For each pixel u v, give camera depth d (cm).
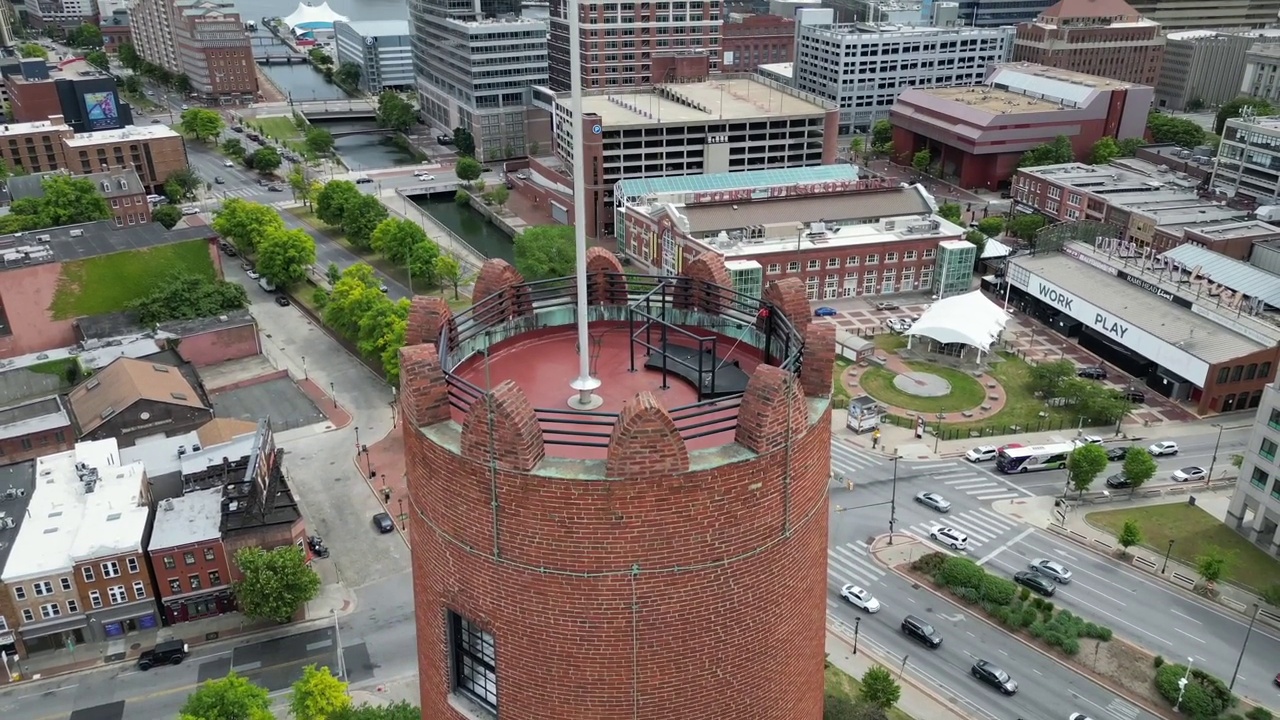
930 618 8712
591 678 1867
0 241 14900
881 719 7062
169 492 9706
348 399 12838
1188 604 8875
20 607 8138
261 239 17062
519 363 2319
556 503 1730
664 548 1764
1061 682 7900
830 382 2020
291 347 14462
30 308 13688
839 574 9338
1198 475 10862
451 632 2033
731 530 1795
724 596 1847
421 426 1908
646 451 1684
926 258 16175
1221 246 15688
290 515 8931
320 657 8231
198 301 14325
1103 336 14012
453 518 1861
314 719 6706
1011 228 18662
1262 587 9062
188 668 8112
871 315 15388
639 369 2270
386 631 8569
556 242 16400
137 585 8456
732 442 1833
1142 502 10488
